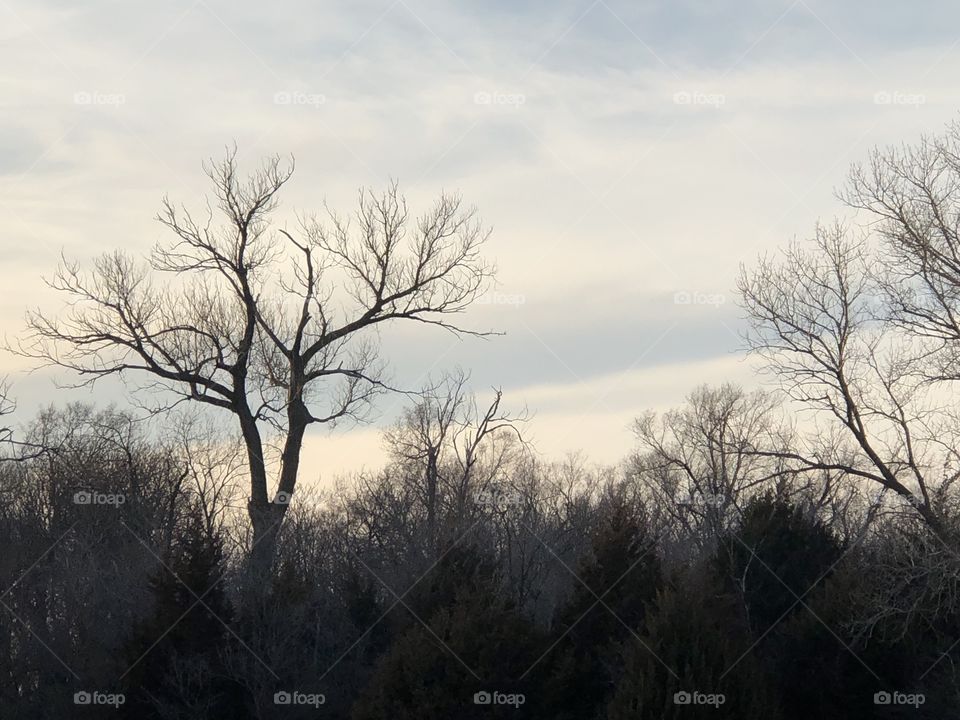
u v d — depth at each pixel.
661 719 19.73
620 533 27.38
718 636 20.98
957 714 24.06
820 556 28.47
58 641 31.62
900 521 25.05
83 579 32.72
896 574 23.98
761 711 20.39
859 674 25.28
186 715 27.48
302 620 29.16
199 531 30.73
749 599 27.47
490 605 25.25
